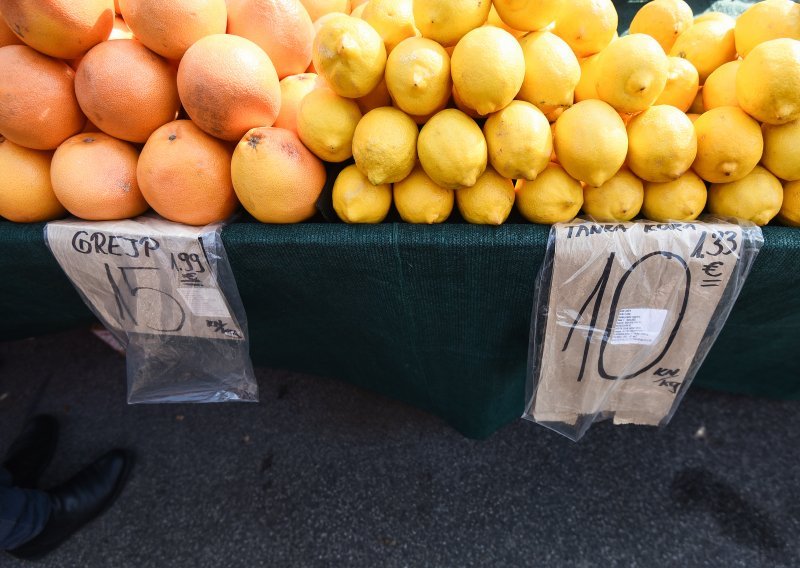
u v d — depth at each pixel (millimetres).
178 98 785
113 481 1262
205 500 1265
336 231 759
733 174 703
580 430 983
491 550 1152
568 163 695
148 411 1450
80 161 751
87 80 702
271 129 740
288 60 835
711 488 1217
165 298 860
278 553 1174
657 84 669
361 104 778
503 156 673
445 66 681
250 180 716
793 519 1166
